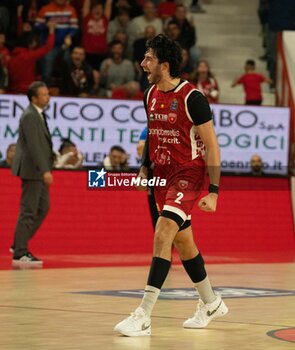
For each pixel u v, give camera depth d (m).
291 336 10.45
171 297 14.51
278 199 28.47
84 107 25.92
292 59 32.28
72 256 24.48
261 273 19.75
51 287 15.93
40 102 21.28
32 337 10.14
